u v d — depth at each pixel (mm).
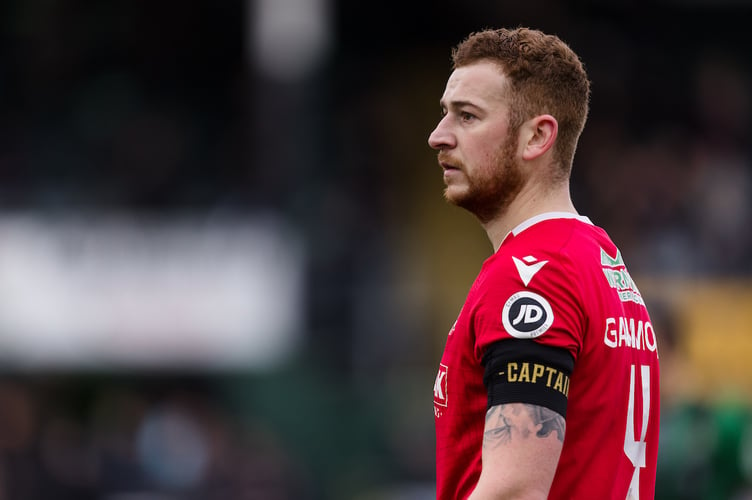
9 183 48062
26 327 42875
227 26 56500
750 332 41125
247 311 43938
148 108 54375
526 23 58062
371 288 42125
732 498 21281
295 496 37875
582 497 8398
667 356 21766
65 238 44312
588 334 8391
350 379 39062
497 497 7871
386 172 53344
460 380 8625
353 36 58125
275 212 46594
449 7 57875
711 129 57031
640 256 49219
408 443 37625
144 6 56094
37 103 52812
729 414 21438
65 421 41031
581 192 52719
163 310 43688
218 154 52219
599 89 56344
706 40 58875
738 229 51531
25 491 37531
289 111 48031
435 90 57188
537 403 7965
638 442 8961
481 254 52062
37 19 54656
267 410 39719
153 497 38344
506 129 8906
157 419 40188
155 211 46656
